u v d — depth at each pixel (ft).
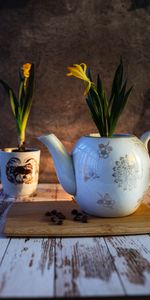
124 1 2.23
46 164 2.37
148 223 1.49
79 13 2.23
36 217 1.57
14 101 2.03
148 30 2.26
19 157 1.95
